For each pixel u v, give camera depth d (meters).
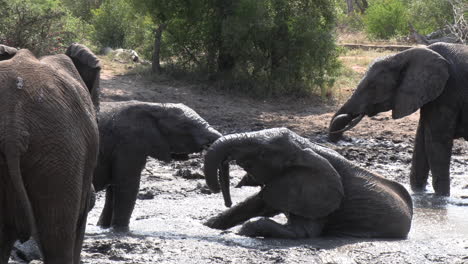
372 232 11.30
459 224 12.62
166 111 11.39
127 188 11.20
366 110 15.98
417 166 16.36
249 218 11.77
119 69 30.06
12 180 4.89
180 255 9.52
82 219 5.98
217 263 9.25
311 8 29.20
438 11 44.00
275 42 28.16
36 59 5.58
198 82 28.61
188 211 12.95
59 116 5.19
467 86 15.66
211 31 28.59
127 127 11.17
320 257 9.66
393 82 15.78
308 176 11.00
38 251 8.91
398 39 46.50
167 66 29.84
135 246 9.75
